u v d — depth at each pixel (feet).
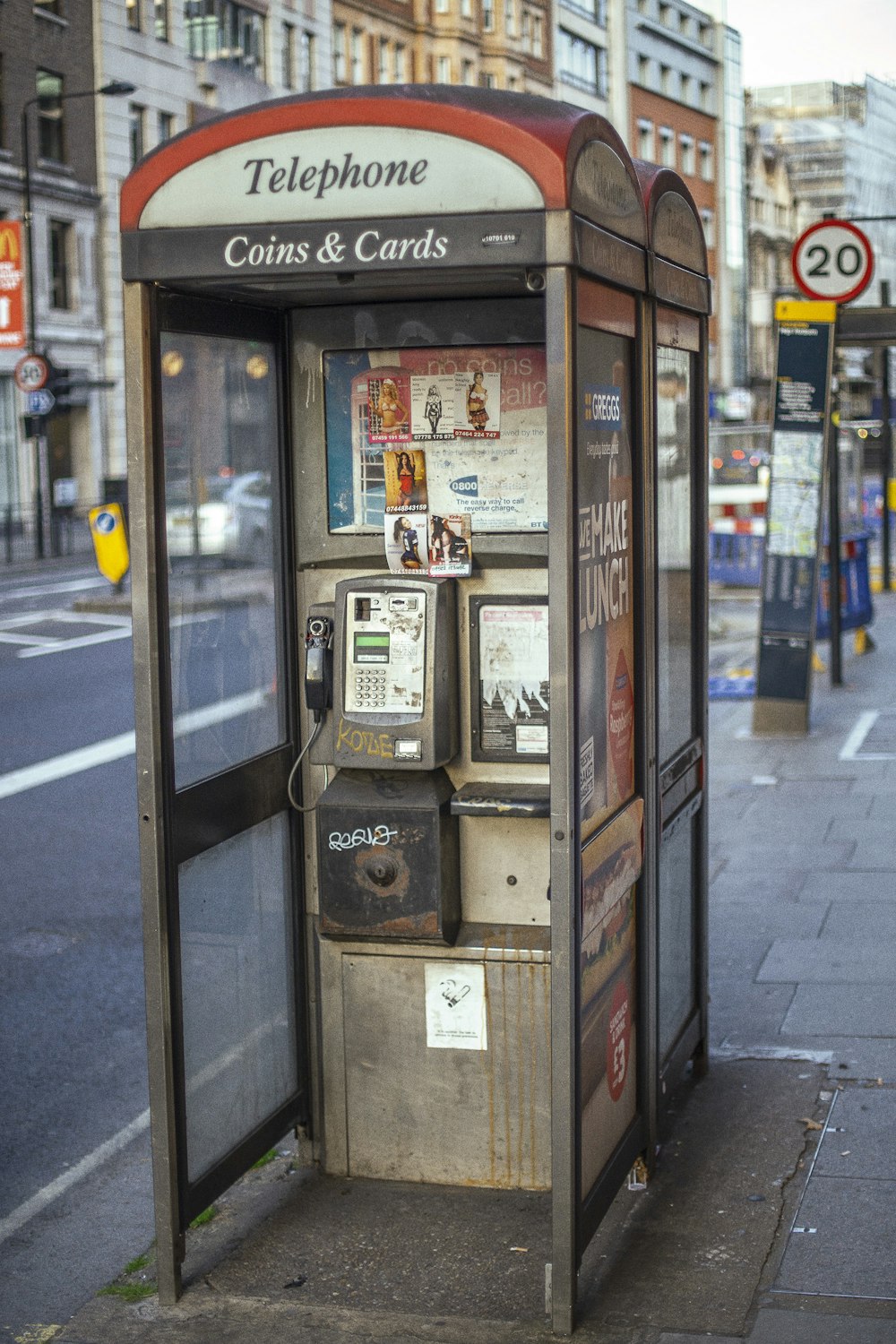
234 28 143.23
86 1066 18.16
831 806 28.66
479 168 11.16
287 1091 14.55
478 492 13.58
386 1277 12.80
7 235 97.66
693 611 16.49
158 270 11.80
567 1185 11.66
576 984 11.71
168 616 12.34
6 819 30.48
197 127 11.71
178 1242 12.57
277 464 14.08
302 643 14.40
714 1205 13.70
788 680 35.47
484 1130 14.14
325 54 157.89
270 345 13.91
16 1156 15.83
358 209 11.39
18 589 82.33
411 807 13.56
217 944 13.26
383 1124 14.38
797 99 293.02
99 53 128.67
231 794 13.33
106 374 132.98
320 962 14.30
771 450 34.94
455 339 13.53
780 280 272.31
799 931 21.49
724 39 239.09
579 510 11.60
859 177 296.92
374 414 13.82
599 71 210.59
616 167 12.47
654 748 14.12
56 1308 12.69
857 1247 12.80
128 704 44.29
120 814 30.71
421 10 174.40
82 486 131.64
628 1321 11.87
